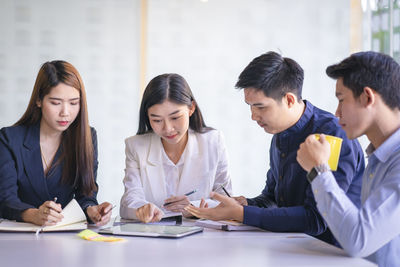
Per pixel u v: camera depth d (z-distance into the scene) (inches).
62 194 80.1
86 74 138.5
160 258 48.5
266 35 145.4
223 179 90.9
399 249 53.8
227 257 48.8
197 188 88.0
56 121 74.4
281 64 65.6
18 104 136.2
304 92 146.8
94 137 84.8
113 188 140.9
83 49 138.2
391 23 130.4
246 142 145.7
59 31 137.0
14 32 135.3
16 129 77.8
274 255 49.7
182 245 54.8
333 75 53.9
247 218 63.1
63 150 79.8
